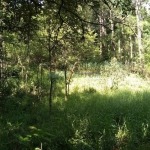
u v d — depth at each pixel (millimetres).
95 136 6281
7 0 4980
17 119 7953
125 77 17484
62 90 13773
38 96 11695
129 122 7430
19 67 14812
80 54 13008
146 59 21953
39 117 8336
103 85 15219
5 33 9531
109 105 9609
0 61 12430
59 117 8234
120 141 6090
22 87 12656
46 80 14859
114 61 18797
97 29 25547
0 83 11672
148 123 7215
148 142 6332
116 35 28469
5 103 9633
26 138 3867
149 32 21469
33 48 13172
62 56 12484
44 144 5449
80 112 8641
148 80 18297
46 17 7102
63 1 4863
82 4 5125
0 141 5387
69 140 5730
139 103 9852
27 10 5086
